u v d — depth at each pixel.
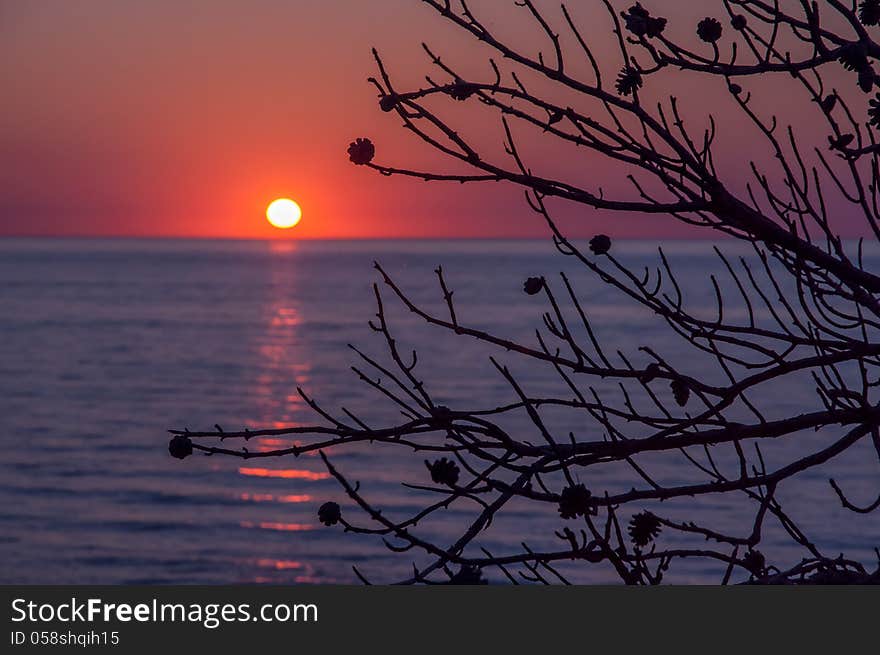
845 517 37.25
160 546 36.75
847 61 4.20
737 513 37.66
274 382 83.25
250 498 43.66
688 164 4.02
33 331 124.62
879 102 4.32
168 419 65.12
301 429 3.77
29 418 65.12
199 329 129.00
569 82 4.00
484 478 3.71
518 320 140.00
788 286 158.75
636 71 4.08
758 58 4.25
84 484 46.69
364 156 3.89
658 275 4.12
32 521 40.19
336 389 78.94
